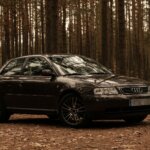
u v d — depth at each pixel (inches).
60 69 435.8
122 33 812.6
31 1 1668.3
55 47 745.6
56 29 748.0
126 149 295.6
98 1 2015.3
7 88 468.8
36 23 1726.1
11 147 316.2
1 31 1748.3
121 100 394.6
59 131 392.2
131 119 444.8
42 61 454.0
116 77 426.3
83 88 401.7
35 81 442.3
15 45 1507.1
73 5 1877.5
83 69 446.6
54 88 424.8
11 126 442.6
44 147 311.0
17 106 460.4
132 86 404.5
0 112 476.7
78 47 1975.9
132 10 2097.7
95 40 2087.8
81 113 405.1
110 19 1643.7
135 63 1969.7
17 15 1648.6
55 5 748.0
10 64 484.7
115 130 388.5
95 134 366.0
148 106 414.0
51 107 429.4
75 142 328.5
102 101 392.2
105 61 850.1
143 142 320.8
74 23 2089.1
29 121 488.1
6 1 1437.0
